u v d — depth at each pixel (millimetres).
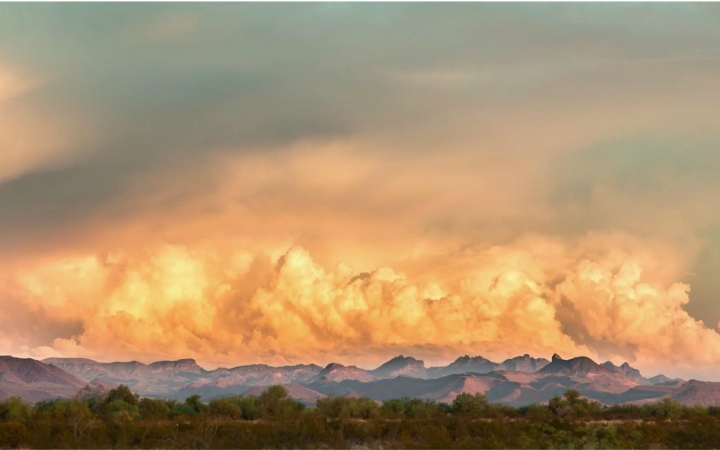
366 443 85250
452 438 84000
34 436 74438
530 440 75812
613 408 149250
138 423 89438
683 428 84938
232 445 79562
